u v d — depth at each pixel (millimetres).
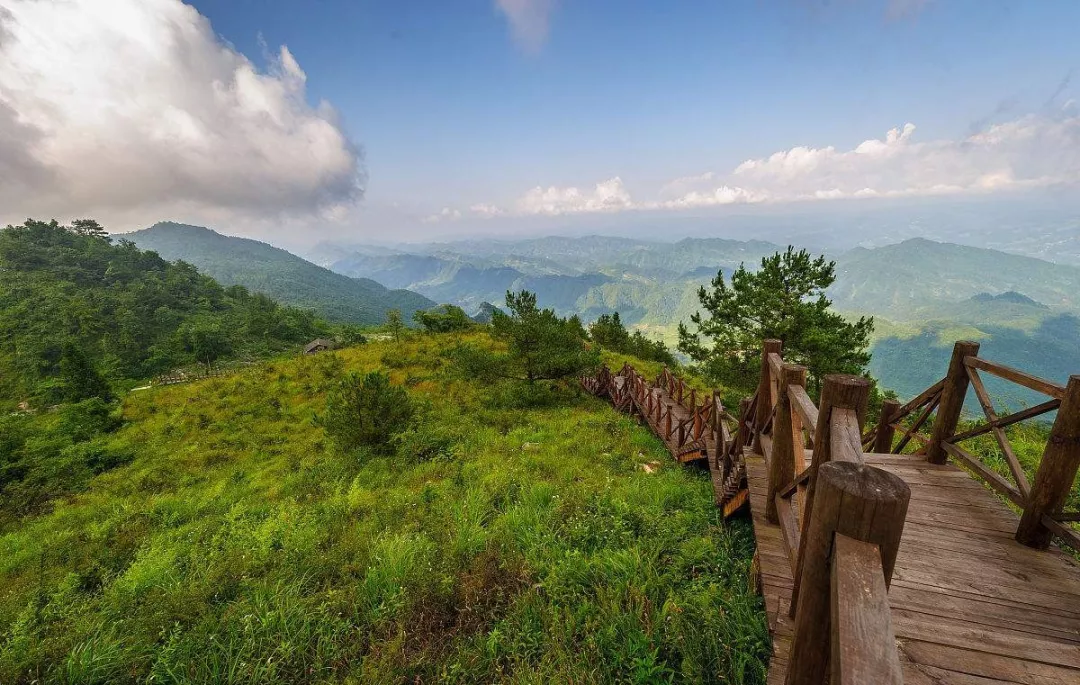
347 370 27031
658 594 4438
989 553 3666
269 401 23500
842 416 2293
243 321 123438
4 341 91375
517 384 19203
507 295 18188
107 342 91938
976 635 2736
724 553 5094
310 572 5473
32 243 168750
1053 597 3154
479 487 8289
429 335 35969
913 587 3266
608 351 31453
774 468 4156
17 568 7414
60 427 22047
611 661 3736
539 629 4164
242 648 4012
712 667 3555
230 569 5676
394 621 4375
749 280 13703
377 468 11312
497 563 5152
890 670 1151
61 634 4594
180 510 9727
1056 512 3543
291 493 10414
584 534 5828
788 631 3240
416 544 5738
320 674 3863
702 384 22234
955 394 4953
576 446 11383
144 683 3861
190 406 24188
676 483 7969
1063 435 3426
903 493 1294
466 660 3840
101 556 7020
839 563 1358
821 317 12750
